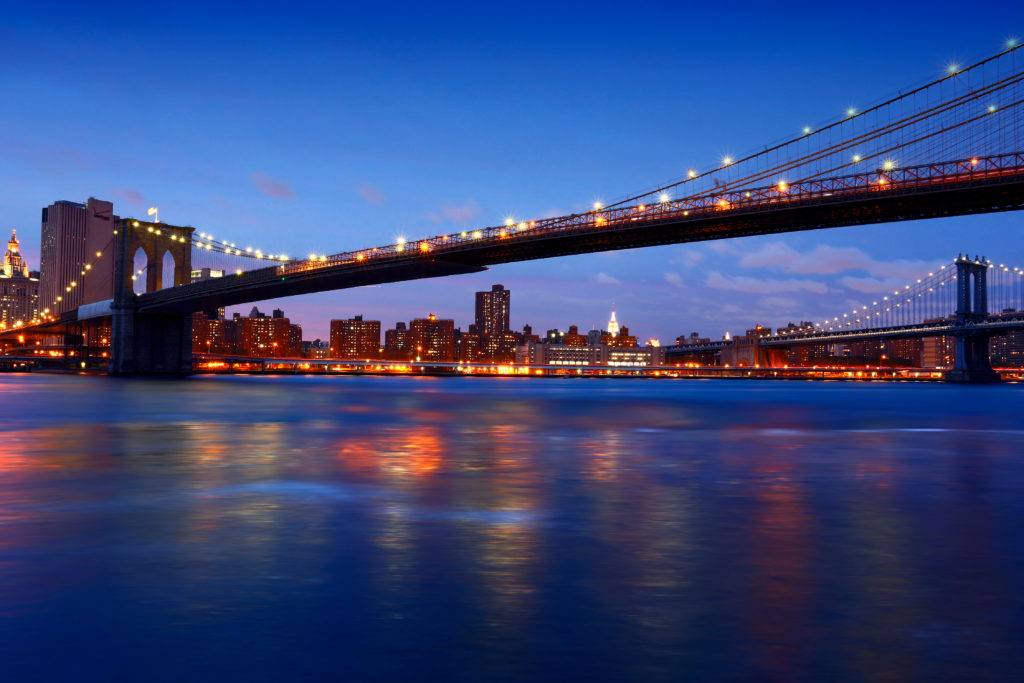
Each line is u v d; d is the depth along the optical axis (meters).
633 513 13.84
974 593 9.05
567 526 12.66
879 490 16.72
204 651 7.28
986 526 12.85
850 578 9.66
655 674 6.86
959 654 7.28
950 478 18.78
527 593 8.98
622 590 9.10
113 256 162.25
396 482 17.53
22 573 9.67
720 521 13.16
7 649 7.30
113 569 9.88
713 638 7.64
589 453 24.20
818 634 7.75
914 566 10.23
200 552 10.77
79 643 7.45
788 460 22.59
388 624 7.97
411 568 9.99
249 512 13.75
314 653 7.26
